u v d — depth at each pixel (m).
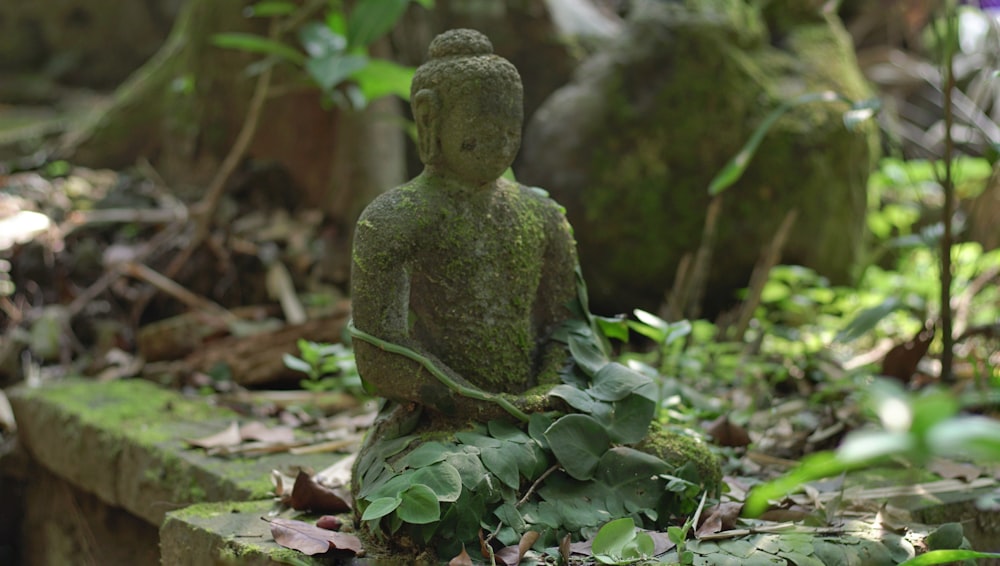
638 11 4.82
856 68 5.21
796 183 4.61
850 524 2.18
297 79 4.92
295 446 2.90
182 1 8.22
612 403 2.16
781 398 3.50
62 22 8.08
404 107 5.17
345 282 4.73
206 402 3.45
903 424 0.88
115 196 5.09
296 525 2.09
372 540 2.05
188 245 4.55
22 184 5.14
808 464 1.14
